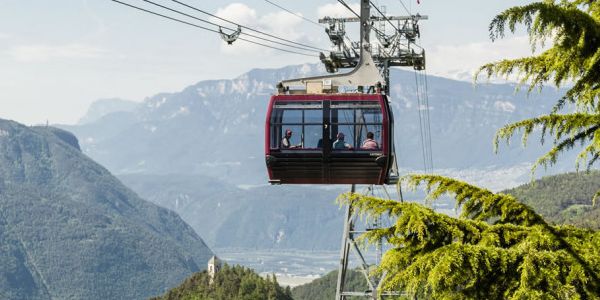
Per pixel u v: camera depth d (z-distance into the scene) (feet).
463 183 50.98
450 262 44.06
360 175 106.01
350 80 109.91
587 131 48.52
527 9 42.47
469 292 44.98
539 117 48.98
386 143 104.12
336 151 104.78
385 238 48.60
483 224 48.47
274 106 106.11
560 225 49.55
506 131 49.32
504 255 44.62
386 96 106.42
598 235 47.39
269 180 108.78
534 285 43.39
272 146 105.60
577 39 43.42
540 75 48.67
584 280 43.29
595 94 47.11
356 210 50.01
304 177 107.24
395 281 46.32
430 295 46.09
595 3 50.67
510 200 50.21
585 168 47.78
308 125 105.19
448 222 47.83
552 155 49.01
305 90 107.55
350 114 104.88
